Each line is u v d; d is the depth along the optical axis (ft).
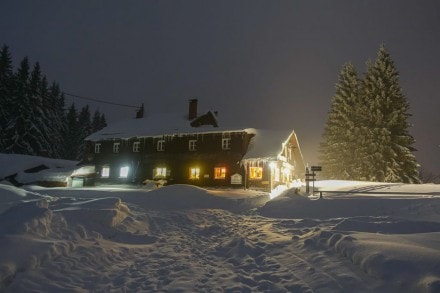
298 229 38.93
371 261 18.98
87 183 139.03
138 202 69.72
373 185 101.35
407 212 53.83
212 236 38.37
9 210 27.84
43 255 22.52
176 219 49.06
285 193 80.18
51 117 216.33
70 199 49.11
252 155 112.27
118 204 42.42
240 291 19.39
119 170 134.51
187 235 38.81
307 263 23.38
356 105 153.99
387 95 143.02
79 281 21.47
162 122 141.69
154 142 131.13
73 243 26.89
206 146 122.52
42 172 147.02
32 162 157.28
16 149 174.70
